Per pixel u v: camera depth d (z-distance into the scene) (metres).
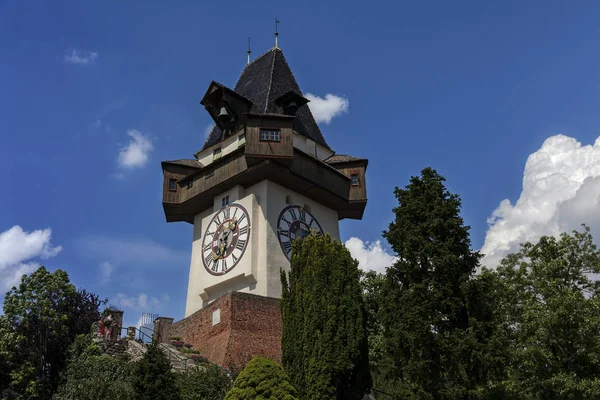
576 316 30.75
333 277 30.02
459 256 28.45
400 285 28.75
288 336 29.72
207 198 46.16
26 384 36.06
